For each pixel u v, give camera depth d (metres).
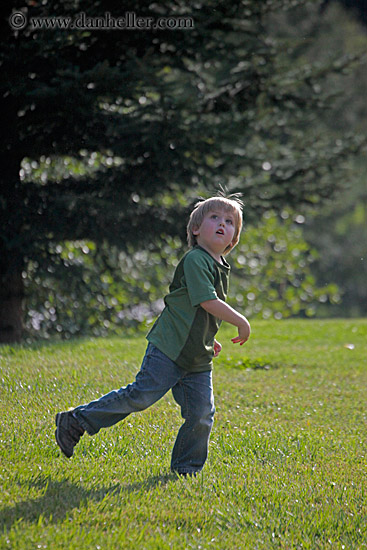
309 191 43.34
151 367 14.37
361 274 115.56
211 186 39.12
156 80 33.69
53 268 43.41
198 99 38.56
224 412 21.66
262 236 60.97
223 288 14.95
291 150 45.25
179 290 14.55
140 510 12.74
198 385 14.80
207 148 36.22
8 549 10.90
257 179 42.31
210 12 37.03
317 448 17.97
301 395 25.05
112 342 37.19
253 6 39.16
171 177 36.59
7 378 23.78
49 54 32.72
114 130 33.50
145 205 38.84
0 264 38.34
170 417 20.14
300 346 40.00
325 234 111.94
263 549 12.01
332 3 110.44
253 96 39.84
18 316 41.56
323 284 115.31
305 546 12.20
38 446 16.23
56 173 43.66
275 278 64.81
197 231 15.09
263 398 24.08
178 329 14.45
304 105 42.03
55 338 50.16
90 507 12.66
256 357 34.25
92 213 36.16
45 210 35.59
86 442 16.80
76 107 32.56
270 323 53.31
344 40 106.62
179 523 12.53
